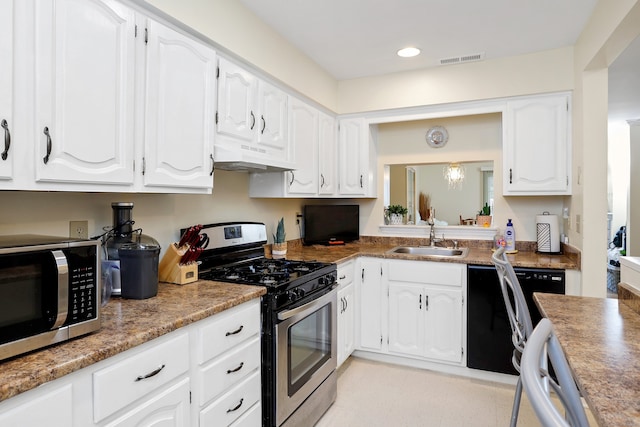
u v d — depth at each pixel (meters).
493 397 2.54
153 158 1.59
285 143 2.66
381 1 2.13
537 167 2.87
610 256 5.40
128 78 1.48
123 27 1.46
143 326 1.25
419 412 2.36
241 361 1.67
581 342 1.11
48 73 1.20
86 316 1.16
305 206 3.39
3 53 1.08
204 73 1.86
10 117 1.10
